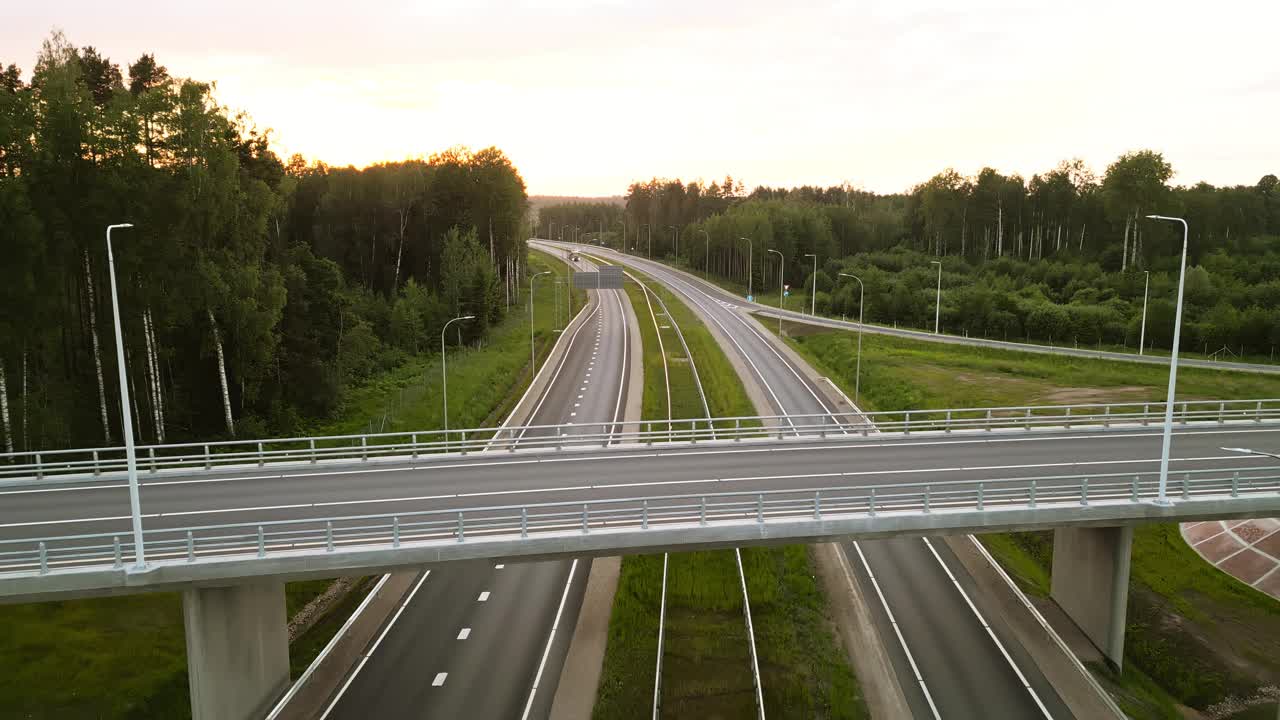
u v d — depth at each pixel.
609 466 34.78
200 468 33.72
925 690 27.23
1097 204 132.62
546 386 70.38
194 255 45.75
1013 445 38.44
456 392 62.88
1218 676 29.39
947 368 76.06
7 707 24.47
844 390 70.56
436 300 86.69
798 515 26.72
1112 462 35.12
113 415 46.53
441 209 104.25
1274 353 79.19
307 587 33.50
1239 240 121.19
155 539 26.06
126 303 43.97
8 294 38.50
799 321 108.38
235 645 24.48
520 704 25.73
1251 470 28.45
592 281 96.88
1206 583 34.81
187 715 25.64
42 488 31.89
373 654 28.78
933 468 34.19
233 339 49.19
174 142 44.31
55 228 40.66
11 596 22.03
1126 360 77.31
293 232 98.19
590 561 36.09
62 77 41.97
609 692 26.48
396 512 28.53
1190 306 90.12
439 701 25.91
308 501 29.91
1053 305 95.81
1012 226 144.62
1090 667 29.30
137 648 27.41
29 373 45.38
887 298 110.75
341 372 61.62
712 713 25.59
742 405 63.38
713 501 29.59
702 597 32.78
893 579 34.81
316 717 25.20
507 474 33.50
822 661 28.80
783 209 175.88
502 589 33.59
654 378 73.44
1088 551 30.72
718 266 177.88
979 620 31.67
